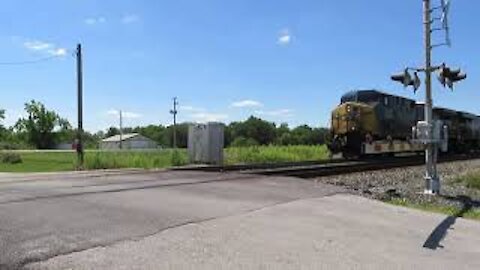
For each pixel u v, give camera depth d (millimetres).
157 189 17312
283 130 148500
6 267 8500
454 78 20016
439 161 43812
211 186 18594
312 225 12906
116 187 17500
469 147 60719
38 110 138750
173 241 10648
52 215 12227
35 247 9617
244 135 148875
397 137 43500
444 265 10562
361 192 19688
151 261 9352
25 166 41250
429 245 12016
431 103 20719
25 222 11406
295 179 21609
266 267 9508
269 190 17875
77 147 41688
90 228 11180
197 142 40750
